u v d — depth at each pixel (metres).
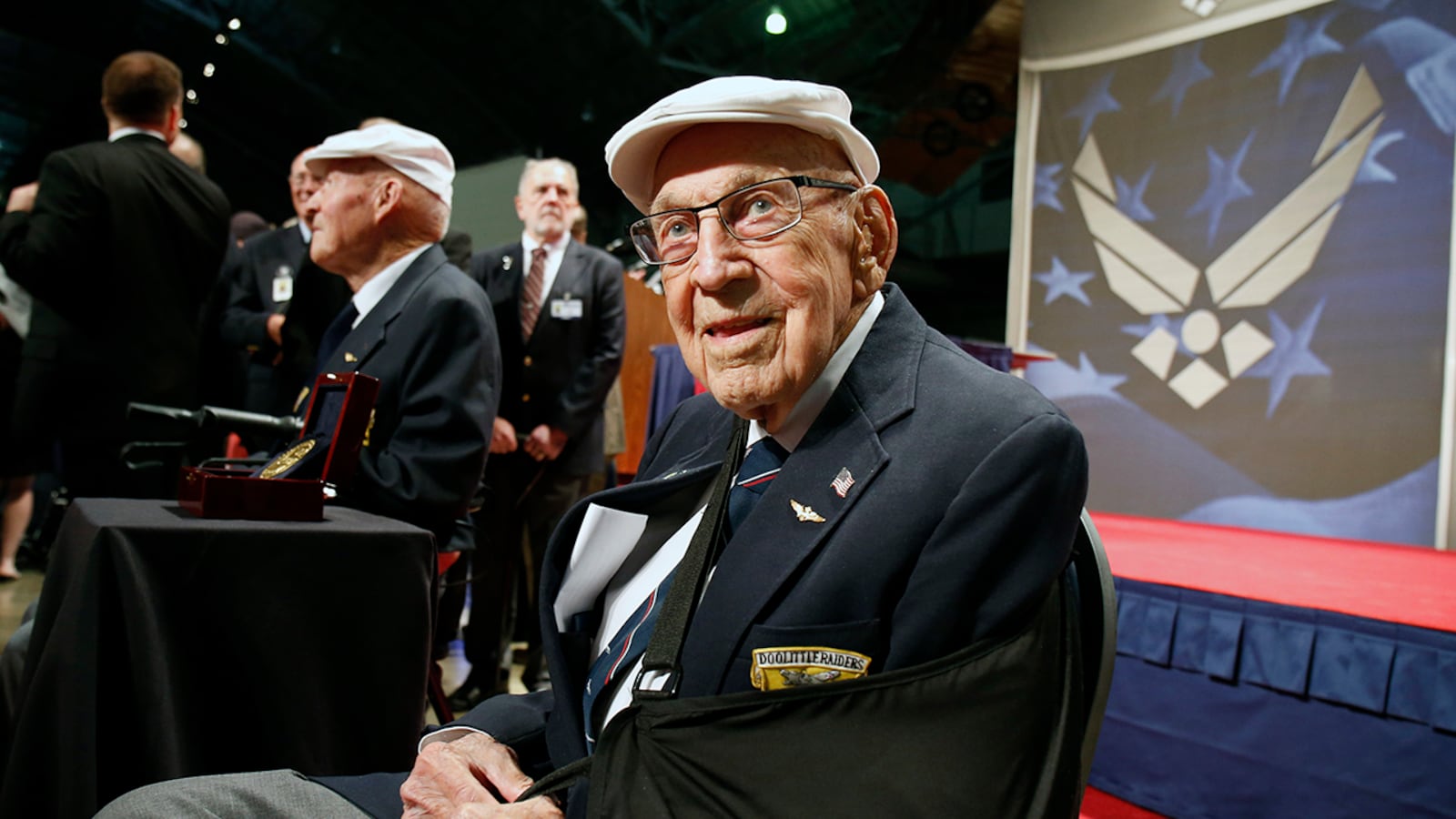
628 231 0.92
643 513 0.96
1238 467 4.24
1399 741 1.62
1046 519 0.69
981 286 10.35
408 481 1.63
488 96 10.70
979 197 10.27
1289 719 1.79
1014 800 0.63
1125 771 2.10
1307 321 4.05
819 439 0.80
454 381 1.69
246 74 11.49
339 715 1.28
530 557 3.03
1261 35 4.26
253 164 13.19
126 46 10.70
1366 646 1.67
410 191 1.84
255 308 3.22
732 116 0.79
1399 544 3.71
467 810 0.85
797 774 0.66
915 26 7.59
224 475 1.37
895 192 10.73
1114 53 4.81
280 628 1.23
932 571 0.69
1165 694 2.02
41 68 10.58
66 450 2.48
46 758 1.11
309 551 1.25
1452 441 3.62
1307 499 4.01
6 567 3.74
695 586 0.81
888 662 0.69
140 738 1.11
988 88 7.45
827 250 0.82
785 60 9.03
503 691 2.83
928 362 0.84
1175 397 4.48
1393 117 3.84
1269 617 1.83
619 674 0.86
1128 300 4.70
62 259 2.34
